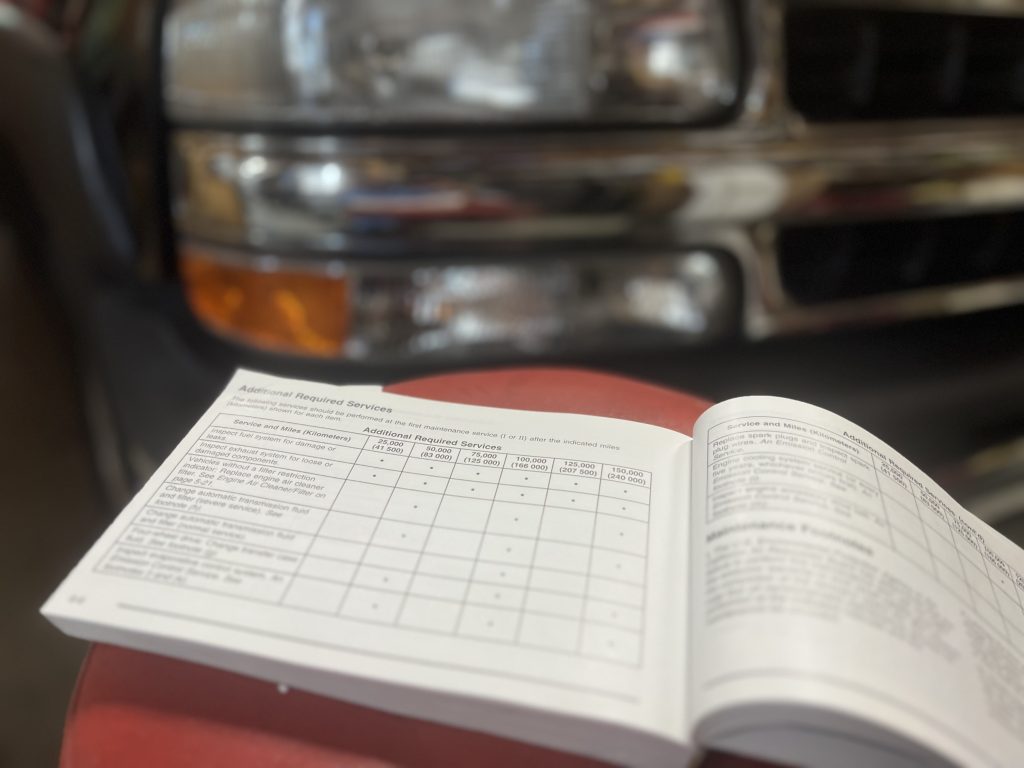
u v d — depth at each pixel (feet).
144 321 2.97
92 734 1.35
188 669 1.43
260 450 1.69
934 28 2.54
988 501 3.11
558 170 2.22
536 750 1.33
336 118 2.19
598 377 2.04
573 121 2.22
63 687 3.10
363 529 1.52
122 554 1.47
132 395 3.06
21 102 3.53
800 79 2.37
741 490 1.47
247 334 2.43
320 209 2.21
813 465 1.51
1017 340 2.89
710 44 2.25
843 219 2.49
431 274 2.27
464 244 2.25
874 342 2.74
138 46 2.68
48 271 4.52
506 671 1.29
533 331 2.37
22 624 3.32
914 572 1.38
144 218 2.87
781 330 2.54
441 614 1.38
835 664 1.17
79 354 4.59
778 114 2.33
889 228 2.67
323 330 2.33
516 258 2.28
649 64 2.23
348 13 2.15
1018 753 1.20
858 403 2.57
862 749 1.17
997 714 1.23
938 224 2.76
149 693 1.40
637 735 1.22
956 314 2.86
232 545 1.48
